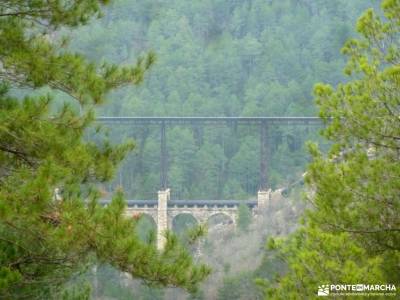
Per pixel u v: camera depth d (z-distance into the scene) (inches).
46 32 1631.4
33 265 1508.4
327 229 1808.6
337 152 1868.8
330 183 1803.6
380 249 1804.9
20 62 1525.6
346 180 1796.3
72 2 1627.7
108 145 1610.5
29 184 1316.4
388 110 1807.3
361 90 1831.9
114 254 1373.0
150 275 1393.9
